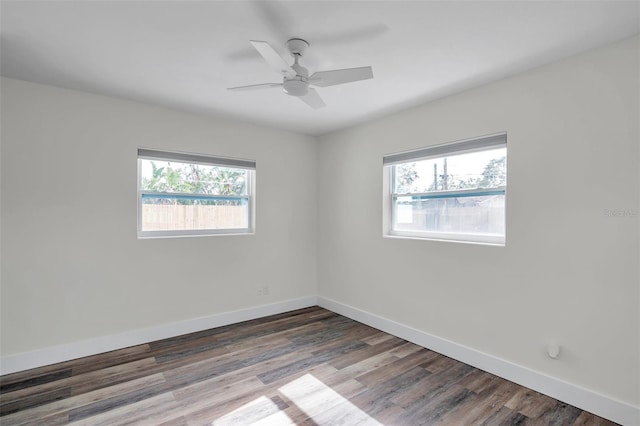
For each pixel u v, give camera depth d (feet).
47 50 7.02
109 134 9.83
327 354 9.64
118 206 9.99
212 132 11.77
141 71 8.08
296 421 6.57
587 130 6.89
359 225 12.62
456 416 6.73
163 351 9.79
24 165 8.65
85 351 9.41
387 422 6.55
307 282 14.53
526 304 7.86
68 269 9.23
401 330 10.87
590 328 6.88
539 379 7.57
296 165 14.11
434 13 5.67
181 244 11.18
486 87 8.67
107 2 5.38
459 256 9.27
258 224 13.00
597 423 6.49
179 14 5.74
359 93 9.39
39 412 6.80
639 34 6.24
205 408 6.98
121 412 6.82
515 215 8.06
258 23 6.02
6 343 8.41
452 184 9.87
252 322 12.46
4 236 8.41
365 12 5.66
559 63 7.33
